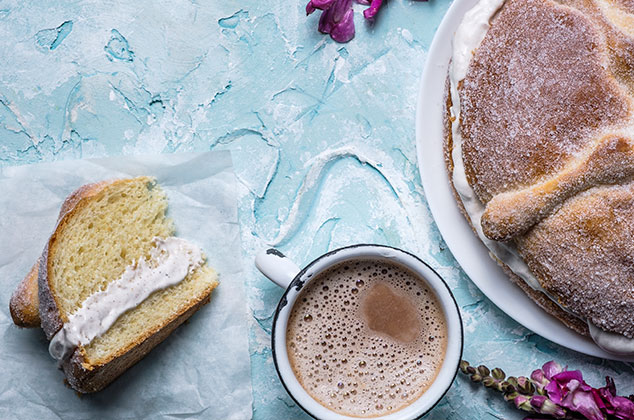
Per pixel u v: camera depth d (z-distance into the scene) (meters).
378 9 0.50
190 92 0.50
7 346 0.48
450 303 0.44
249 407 0.48
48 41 0.50
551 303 0.45
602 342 0.44
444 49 0.47
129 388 0.48
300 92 0.50
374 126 0.50
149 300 0.47
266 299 0.49
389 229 0.49
